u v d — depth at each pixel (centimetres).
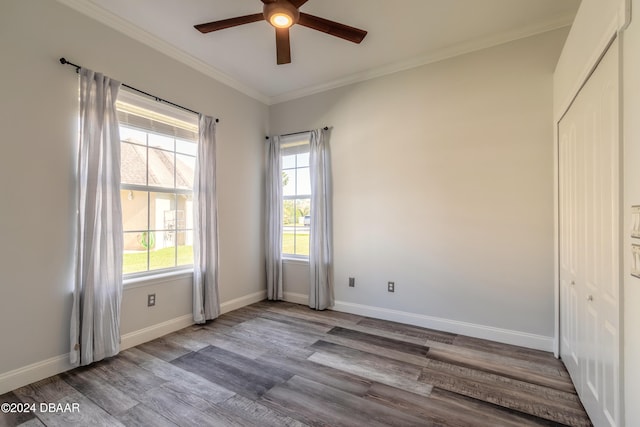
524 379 222
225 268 372
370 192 357
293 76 369
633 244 120
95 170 239
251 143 410
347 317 356
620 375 131
